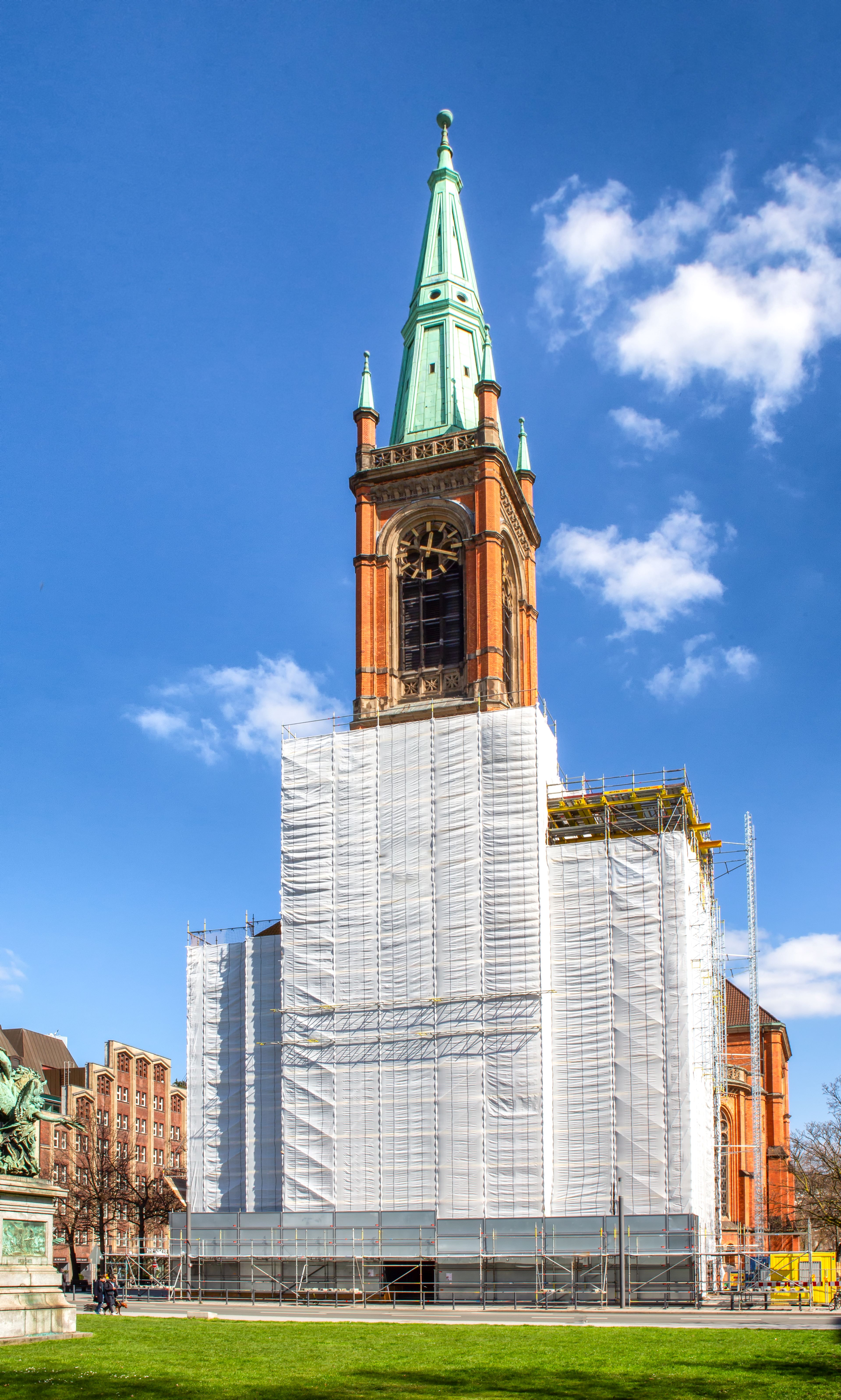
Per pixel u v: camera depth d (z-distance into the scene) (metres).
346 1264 67.12
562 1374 34.03
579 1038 68.44
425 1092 67.75
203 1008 78.50
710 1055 81.06
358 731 74.50
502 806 70.12
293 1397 29.61
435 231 91.69
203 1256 70.00
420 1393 30.52
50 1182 42.34
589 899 70.38
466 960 68.75
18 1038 143.62
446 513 80.25
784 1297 69.69
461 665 77.94
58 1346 37.88
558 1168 66.75
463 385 86.81
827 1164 94.69
